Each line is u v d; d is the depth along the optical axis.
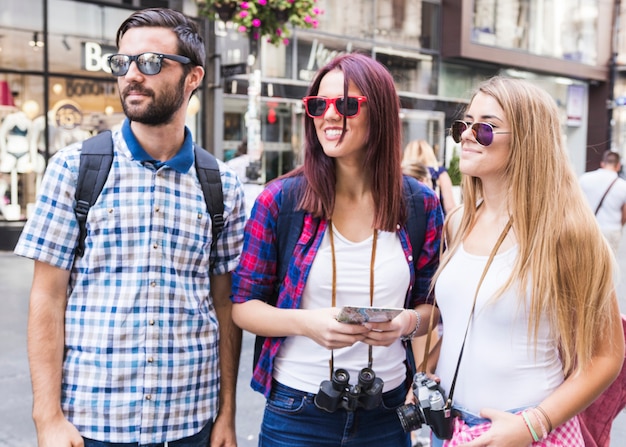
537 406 1.67
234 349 2.06
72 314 1.78
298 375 1.91
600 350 1.71
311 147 1.92
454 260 1.87
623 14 18.59
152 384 1.78
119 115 9.78
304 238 1.89
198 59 1.83
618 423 3.87
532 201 1.70
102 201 1.76
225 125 10.65
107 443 1.76
